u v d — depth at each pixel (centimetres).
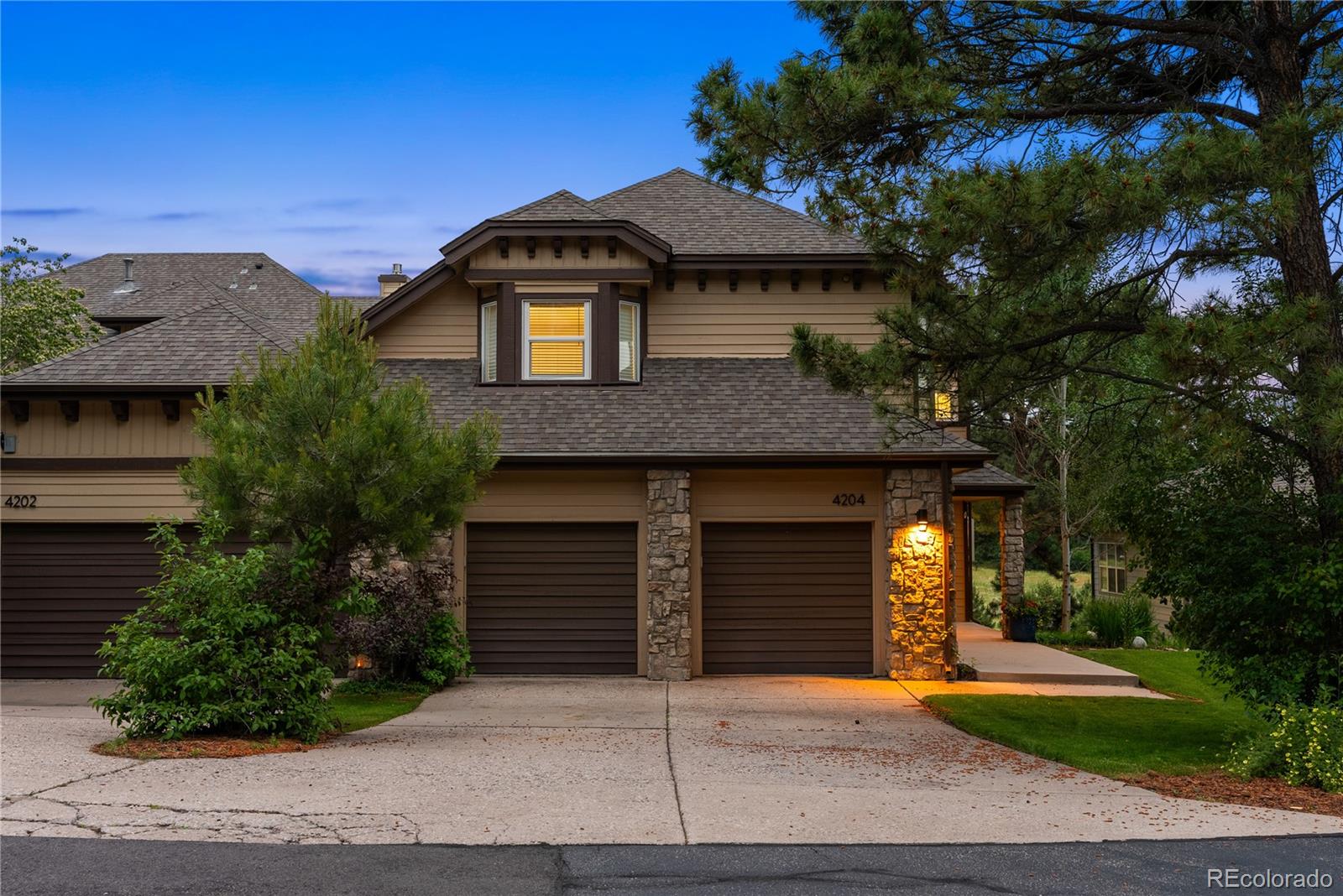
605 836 697
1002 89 1114
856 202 1048
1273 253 1071
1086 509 2503
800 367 1180
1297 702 1019
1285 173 888
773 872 628
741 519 1677
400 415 1131
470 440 1218
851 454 1605
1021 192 941
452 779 863
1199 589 1083
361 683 1499
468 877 609
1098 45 1122
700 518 1675
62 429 1677
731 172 1104
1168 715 1323
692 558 1670
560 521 1673
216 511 1112
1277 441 1088
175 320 1833
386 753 991
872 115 1049
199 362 1706
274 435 1119
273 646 1077
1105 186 913
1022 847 688
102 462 1666
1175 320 933
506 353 1764
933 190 992
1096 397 1255
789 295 1834
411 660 1531
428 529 1173
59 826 688
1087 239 959
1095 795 852
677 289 1836
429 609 1528
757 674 1672
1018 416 2612
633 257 1773
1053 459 2778
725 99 1076
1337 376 874
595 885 600
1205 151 896
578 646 1669
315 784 828
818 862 647
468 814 745
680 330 1831
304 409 1109
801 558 1686
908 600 1627
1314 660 1017
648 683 1594
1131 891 604
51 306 2375
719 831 714
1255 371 898
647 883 604
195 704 1023
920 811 780
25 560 1681
